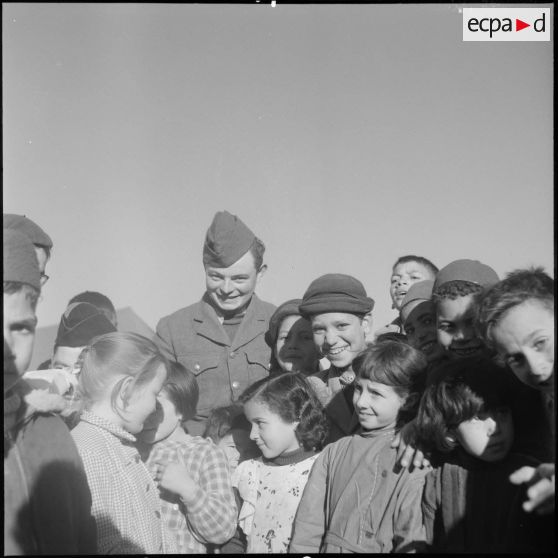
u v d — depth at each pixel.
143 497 2.06
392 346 2.07
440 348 2.22
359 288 2.35
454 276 2.14
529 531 1.80
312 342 2.47
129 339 2.18
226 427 2.38
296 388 2.19
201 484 2.18
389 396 2.03
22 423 1.88
